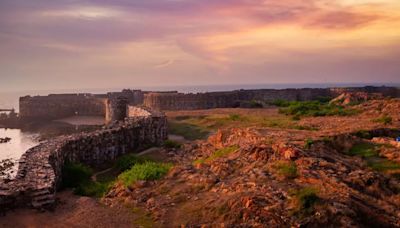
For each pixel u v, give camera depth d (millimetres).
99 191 19094
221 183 16359
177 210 14602
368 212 12625
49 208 15414
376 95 56000
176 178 18500
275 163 17172
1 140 46625
